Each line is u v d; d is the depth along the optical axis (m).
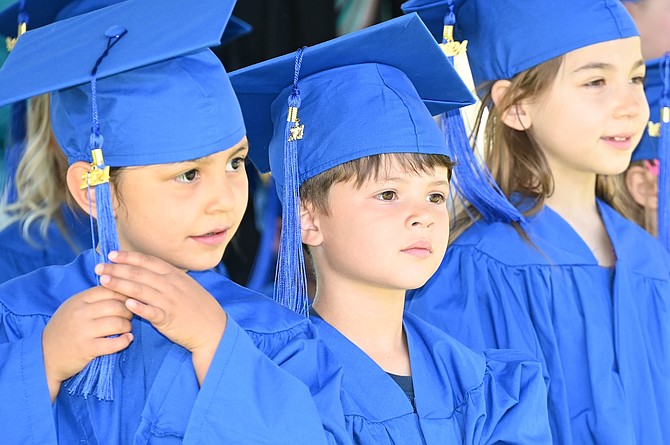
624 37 4.39
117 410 3.11
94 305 2.94
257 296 3.36
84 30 3.35
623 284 4.37
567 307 4.30
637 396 4.31
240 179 3.17
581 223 4.55
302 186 3.52
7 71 3.29
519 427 3.52
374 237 3.36
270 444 2.94
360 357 3.42
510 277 4.30
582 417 4.22
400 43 3.49
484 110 4.73
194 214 3.04
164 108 3.04
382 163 3.38
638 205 5.32
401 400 3.40
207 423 2.94
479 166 4.44
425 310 4.30
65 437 3.07
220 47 6.19
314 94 3.55
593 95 4.39
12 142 4.73
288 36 6.22
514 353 3.76
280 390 3.00
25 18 4.52
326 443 3.00
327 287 3.54
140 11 3.31
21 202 4.65
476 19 4.59
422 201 3.42
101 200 2.97
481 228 4.43
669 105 4.82
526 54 4.43
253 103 3.76
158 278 2.94
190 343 2.98
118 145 3.04
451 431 3.42
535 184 4.50
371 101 3.48
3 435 2.93
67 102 3.14
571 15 4.38
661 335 4.46
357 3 6.24
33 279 3.27
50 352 2.96
